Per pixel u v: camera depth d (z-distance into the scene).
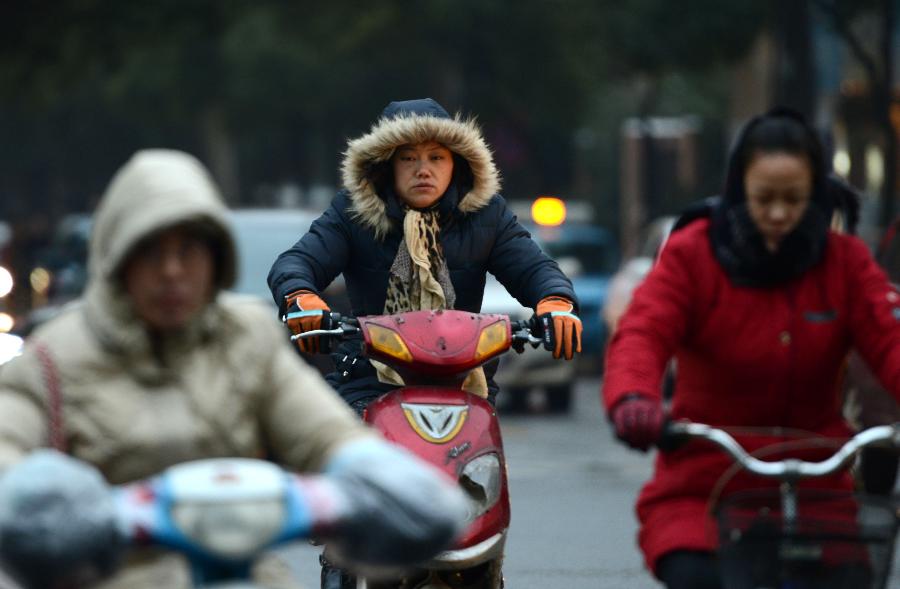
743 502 11.77
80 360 10.27
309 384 10.66
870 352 12.95
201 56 142.00
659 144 103.69
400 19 116.12
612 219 118.56
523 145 100.56
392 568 9.32
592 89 120.62
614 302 54.44
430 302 17.48
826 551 11.38
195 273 10.12
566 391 51.62
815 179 12.73
